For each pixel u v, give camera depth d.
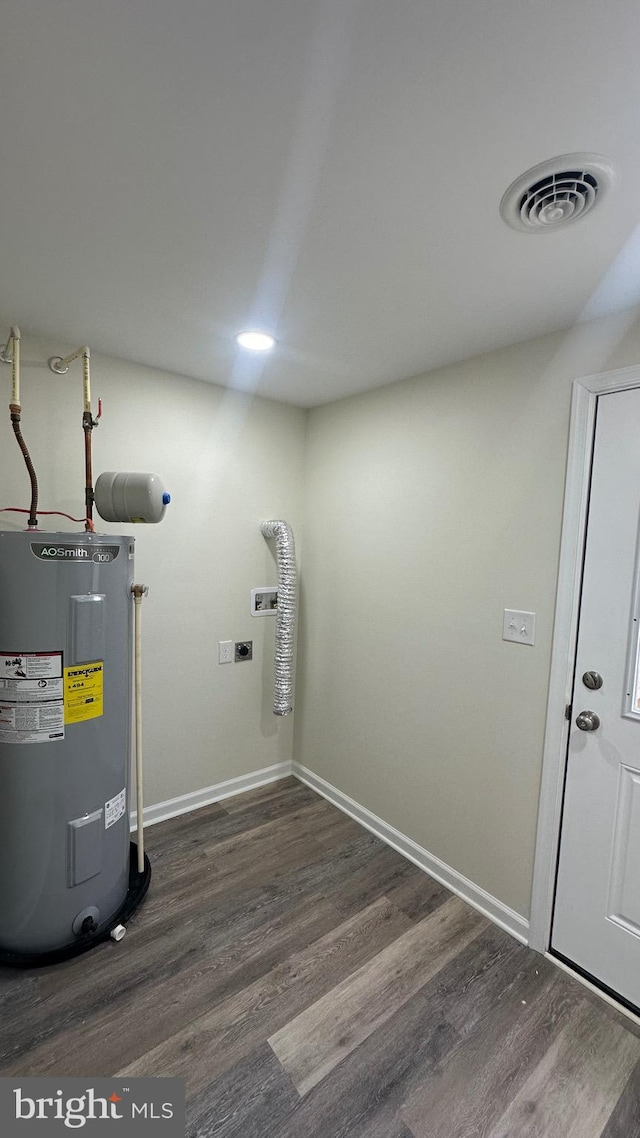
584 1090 1.28
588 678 1.59
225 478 2.49
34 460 1.92
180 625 2.41
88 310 1.63
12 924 1.57
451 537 2.00
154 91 0.81
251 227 1.18
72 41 0.73
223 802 2.62
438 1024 1.44
